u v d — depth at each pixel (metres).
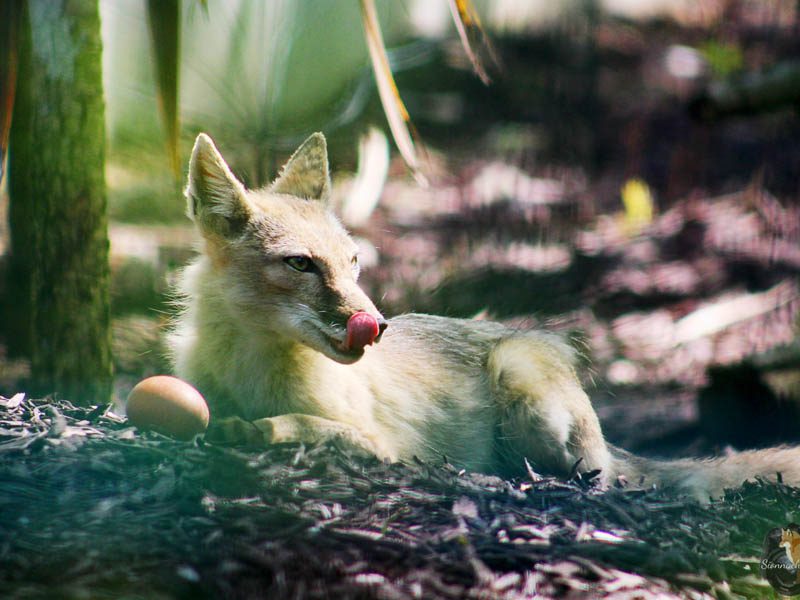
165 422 8.26
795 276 19.83
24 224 15.02
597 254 21.08
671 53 27.62
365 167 20.83
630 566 7.27
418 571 6.75
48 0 10.84
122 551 6.61
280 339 9.37
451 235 21.61
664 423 15.91
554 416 10.69
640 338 18.23
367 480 8.15
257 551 6.76
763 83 15.30
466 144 26.58
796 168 23.44
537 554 7.16
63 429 8.34
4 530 6.71
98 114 11.21
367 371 10.19
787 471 11.42
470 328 11.66
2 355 15.02
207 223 9.48
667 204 23.44
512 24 29.31
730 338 18.09
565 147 25.83
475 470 10.77
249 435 8.49
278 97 22.31
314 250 9.16
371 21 9.52
